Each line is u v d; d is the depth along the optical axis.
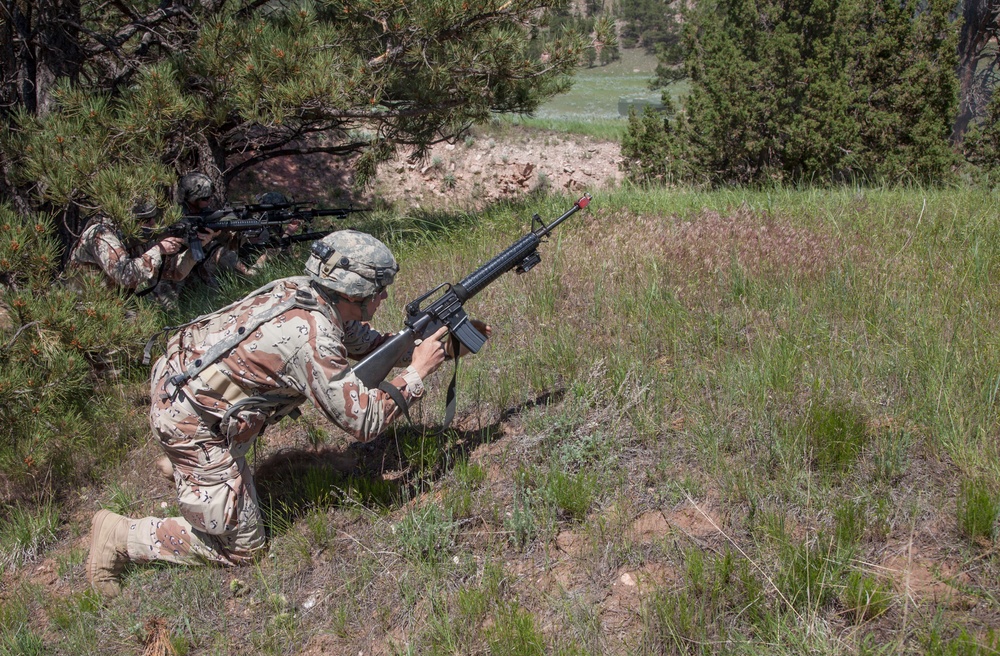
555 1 8.11
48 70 7.09
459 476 3.75
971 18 19.14
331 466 4.06
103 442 4.68
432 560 3.28
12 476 4.40
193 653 3.16
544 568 3.20
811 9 12.16
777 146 12.21
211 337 3.22
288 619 3.17
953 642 2.47
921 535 3.00
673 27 64.56
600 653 2.75
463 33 8.23
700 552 3.04
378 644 3.04
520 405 4.25
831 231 6.08
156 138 6.28
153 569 3.57
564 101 39.47
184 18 8.35
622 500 3.43
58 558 3.85
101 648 3.22
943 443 3.32
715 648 2.68
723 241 5.80
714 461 3.50
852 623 2.70
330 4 8.22
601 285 5.29
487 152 18.08
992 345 3.92
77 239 5.91
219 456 3.29
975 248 5.11
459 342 3.65
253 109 7.26
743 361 4.13
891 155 11.84
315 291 3.21
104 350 4.80
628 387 4.09
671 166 13.18
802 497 3.22
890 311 4.46
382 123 9.57
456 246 7.26
